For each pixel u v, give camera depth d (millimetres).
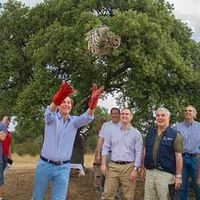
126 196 8992
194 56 18500
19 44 18625
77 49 15016
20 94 16406
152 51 15352
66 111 7148
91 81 16047
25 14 18672
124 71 16438
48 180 7215
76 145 12539
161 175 8086
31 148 35781
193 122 10078
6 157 12359
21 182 14875
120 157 8945
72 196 13250
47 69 16344
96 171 11828
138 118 17078
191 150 9945
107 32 5395
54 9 17609
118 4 16938
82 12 15594
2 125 12133
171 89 17188
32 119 15922
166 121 8188
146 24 15188
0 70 18188
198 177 9648
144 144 9117
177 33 18375
